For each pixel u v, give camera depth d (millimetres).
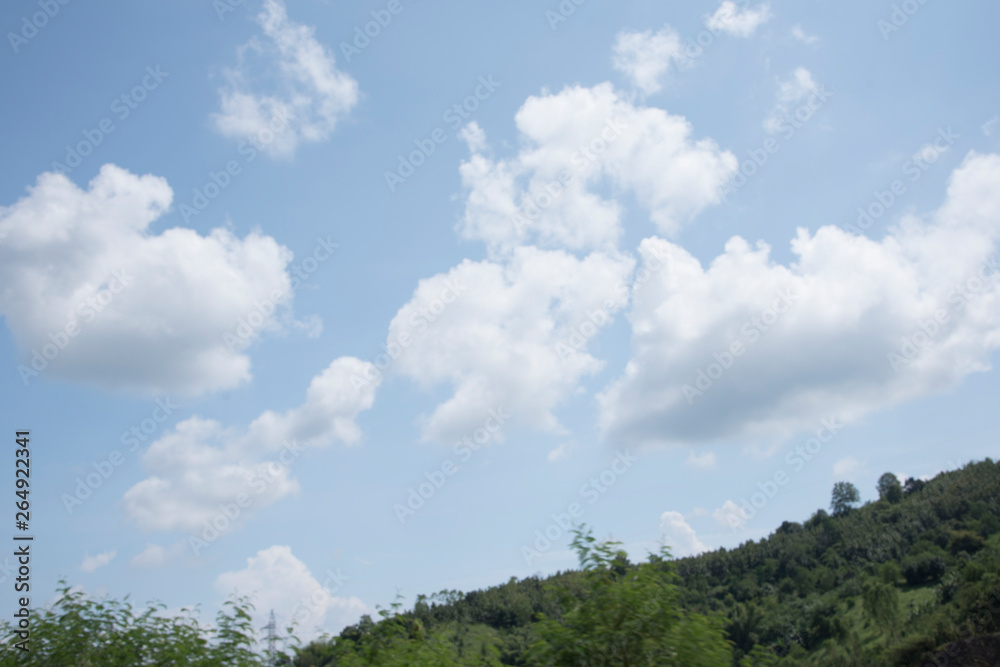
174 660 12031
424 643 11719
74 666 11641
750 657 11125
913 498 137125
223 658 12156
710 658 10516
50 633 11844
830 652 72438
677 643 10570
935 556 88938
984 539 95688
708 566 131750
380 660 11500
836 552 121562
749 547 139125
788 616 85500
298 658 12023
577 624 10977
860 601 87188
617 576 11367
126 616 12633
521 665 11055
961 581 72125
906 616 74375
